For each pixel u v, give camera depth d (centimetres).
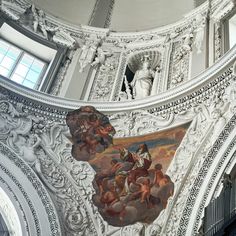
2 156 1238
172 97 1288
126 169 1262
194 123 1226
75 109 1350
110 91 1452
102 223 1198
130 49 1578
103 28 1648
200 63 1380
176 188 1166
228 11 1465
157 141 1264
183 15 1594
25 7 1577
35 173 1244
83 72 1497
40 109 1334
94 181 1259
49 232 1170
